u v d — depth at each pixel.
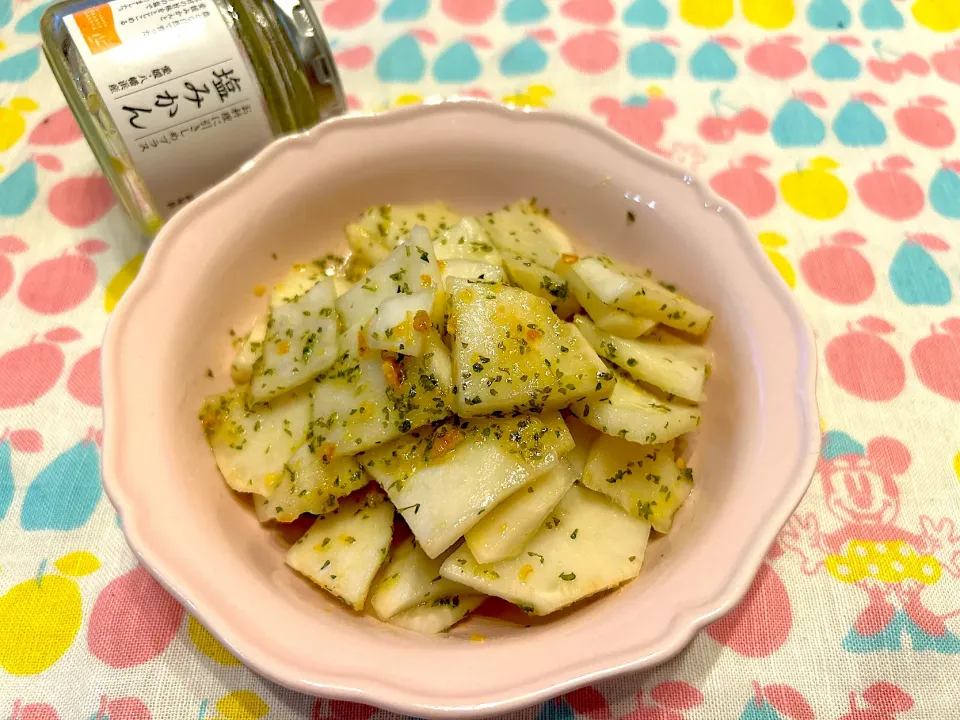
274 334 0.16
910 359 0.19
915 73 0.25
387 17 0.26
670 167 0.17
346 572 0.14
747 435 0.15
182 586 0.12
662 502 0.15
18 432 0.17
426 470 0.14
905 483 0.17
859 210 0.22
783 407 0.15
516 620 0.14
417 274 0.15
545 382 0.14
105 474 0.13
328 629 0.12
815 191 0.22
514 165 0.19
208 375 0.16
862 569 0.16
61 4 0.16
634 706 0.14
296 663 0.12
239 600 0.12
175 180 0.17
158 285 0.15
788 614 0.15
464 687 0.11
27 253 0.20
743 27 0.26
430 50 0.25
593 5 0.26
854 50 0.25
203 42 0.16
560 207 0.19
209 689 0.14
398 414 0.14
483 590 0.13
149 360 0.15
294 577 0.14
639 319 0.16
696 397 0.16
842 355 0.19
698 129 0.23
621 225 0.18
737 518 0.13
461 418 0.14
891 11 0.26
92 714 0.14
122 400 0.14
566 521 0.15
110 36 0.16
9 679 0.14
